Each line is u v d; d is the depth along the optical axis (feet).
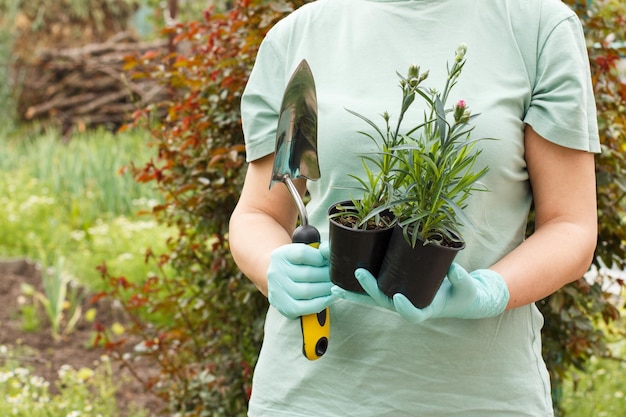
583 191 5.18
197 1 30.53
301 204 5.02
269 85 5.84
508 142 5.10
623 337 11.07
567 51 5.15
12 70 34.01
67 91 33.40
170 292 10.76
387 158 4.51
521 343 5.26
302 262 4.86
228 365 10.07
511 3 5.36
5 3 35.12
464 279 4.51
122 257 17.37
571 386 12.44
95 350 15.29
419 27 5.41
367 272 4.48
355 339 5.18
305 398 5.33
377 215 4.44
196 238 10.82
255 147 5.78
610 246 9.21
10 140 31.68
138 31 40.96
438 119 4.60
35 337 15.76
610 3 9.34
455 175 4.52
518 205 5.33
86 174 23.61
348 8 5.68
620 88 9.03
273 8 8.96
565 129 5.05
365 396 5.16
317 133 5.05
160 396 10.71
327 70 5.55
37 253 19.48
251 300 9.78
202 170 9.75
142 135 27.30
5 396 12.44
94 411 12.45
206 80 9.71
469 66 5.26
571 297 8.94
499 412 5.15
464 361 5.09
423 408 5.10
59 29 36.55
